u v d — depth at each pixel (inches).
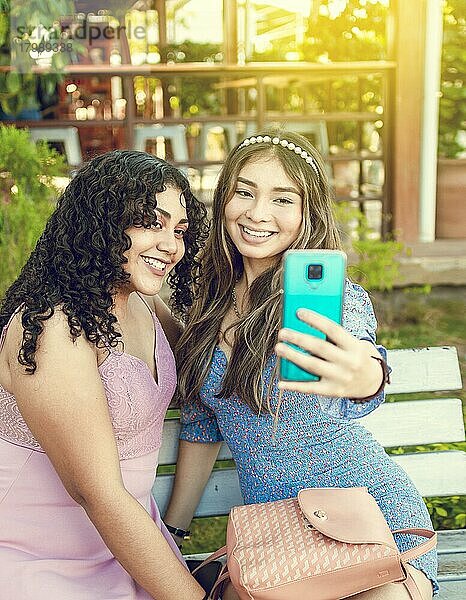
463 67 281.6
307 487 80.5
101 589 74.3
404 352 100.3
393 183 271.4
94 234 71.4
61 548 75.4
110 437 70.3
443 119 281.6
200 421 89.4
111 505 68.9
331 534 69.6
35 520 74.9
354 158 275.1
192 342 85.7
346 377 60.6
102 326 71.2
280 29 308.7
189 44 316.8
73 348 69.6
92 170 73.1
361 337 74.4
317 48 300.0
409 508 79.4
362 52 293.1
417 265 261.0
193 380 84.4
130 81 256.5
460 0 277.4
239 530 73.6
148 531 69.5
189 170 296.0
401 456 101.3
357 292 79.6
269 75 261.1
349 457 80.4
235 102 317.4
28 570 73.1
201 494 92.8
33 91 204.8
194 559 92.2
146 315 83.6
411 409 100.6
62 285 71.0
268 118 266.1
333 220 83.0
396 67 264.5
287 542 70.6
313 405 79.0
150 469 79.8
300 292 65.4
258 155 80.5
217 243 85.0
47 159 166.1
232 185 81.4
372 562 67.9
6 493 74.4
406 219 271.7
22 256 145.2
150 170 73.7
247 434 81.8
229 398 81.4
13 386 71.2
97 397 69.7
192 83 317.1
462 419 101.7
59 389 68.6
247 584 67.9
